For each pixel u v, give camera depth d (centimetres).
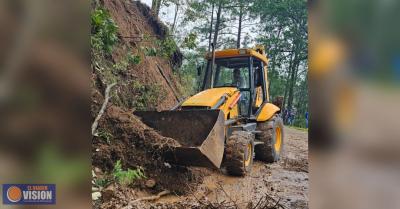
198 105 544
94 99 439
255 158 704
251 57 658
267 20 2722
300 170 629
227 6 2506
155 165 430
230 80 671
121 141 426
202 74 700
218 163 452
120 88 640
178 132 489
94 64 495
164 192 408
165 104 839
